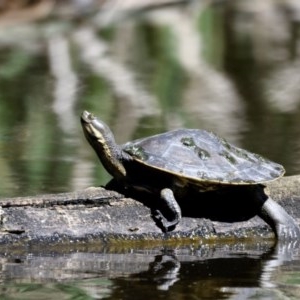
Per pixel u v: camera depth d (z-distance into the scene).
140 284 9.46
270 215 11.55
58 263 10.30
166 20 47.25
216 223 11.40
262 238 11.48
